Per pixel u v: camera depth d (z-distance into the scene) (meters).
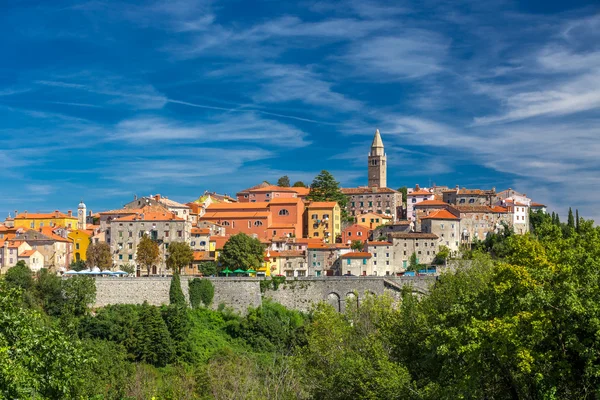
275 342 190.75
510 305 81.31
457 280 119.19
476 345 75.88
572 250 83.50
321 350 107.88
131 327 178.75
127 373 145.12
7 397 63.31
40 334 73.94
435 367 91.62
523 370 72.75
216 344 188.62
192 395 121.12
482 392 81.50
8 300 76.62
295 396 104.62
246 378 119.75
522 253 86.25
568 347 77.50
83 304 194.38
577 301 74.81
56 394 71.94
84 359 76.31
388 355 103.50
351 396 95.44
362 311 134.88
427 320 101.50
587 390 76.00
